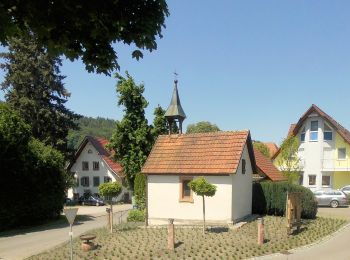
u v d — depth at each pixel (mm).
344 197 36500
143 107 32531
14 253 20109
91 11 4727
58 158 35938
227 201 23484
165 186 25266
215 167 23891
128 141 32594
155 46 5387
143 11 5105
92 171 65938
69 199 61500
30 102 43969
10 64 45094
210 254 16625
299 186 26969
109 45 5332
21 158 30422
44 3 4668
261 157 33500
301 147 47250
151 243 18891
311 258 15984
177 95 32031
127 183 34156
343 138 44094
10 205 30266
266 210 27422
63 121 47594
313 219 26156
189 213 24422
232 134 25750
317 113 45594
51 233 27219
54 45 5121
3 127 29109
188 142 26594
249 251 17062
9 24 4656
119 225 25875
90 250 18281
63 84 47531
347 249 17594
